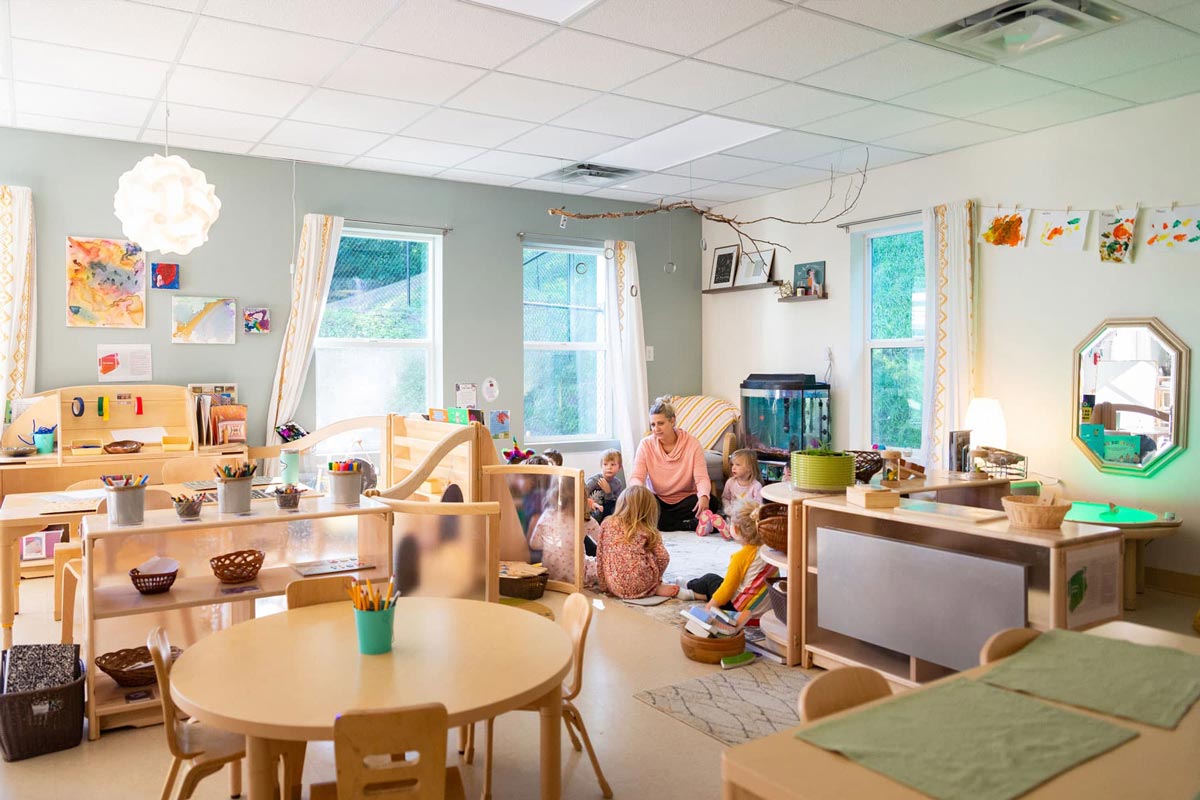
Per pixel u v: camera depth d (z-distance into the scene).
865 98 4.70
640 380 7.60
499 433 7.00
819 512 3.67
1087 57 4.05
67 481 5.09
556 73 4.29
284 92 4.57
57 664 2.96
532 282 7.39
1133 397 4.89
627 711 3.17
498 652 2.07
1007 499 3.00
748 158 6.06
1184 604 4.57
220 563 3.23
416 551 3.32
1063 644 1.81
